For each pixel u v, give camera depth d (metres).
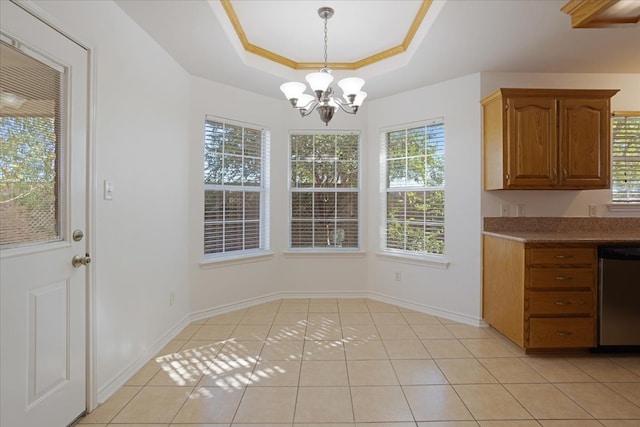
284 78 3.32
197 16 2.23
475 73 3.14
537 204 3.13
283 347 2.67
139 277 2.35
